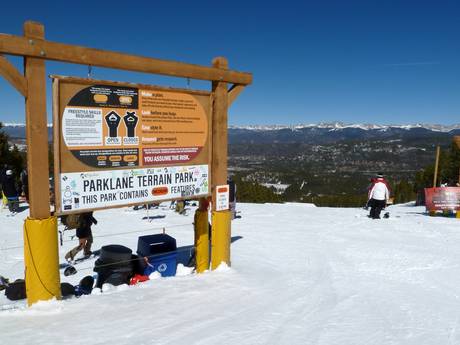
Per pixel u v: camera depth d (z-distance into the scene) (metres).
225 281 5.55
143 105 5.15
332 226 10.79
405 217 12.89
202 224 6.11
